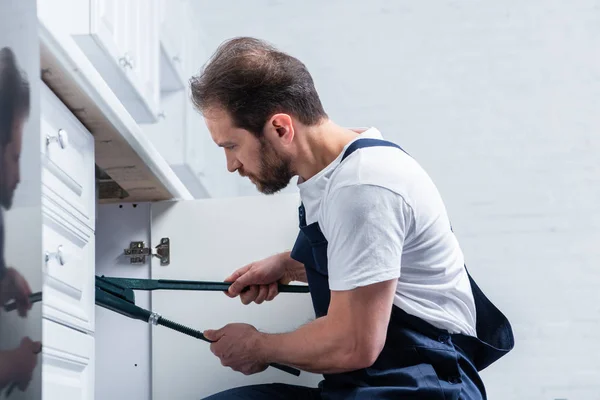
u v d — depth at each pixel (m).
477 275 3.50
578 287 3.47
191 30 3.35
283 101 1.54
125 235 2.10
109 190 2.15
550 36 3.64
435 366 1.52
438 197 1.58
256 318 2.03
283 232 2.07
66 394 1.43
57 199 1.46
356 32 3.70
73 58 1.43
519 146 3.57
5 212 1.12
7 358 1.08
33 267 1.14
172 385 2.02
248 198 2.10
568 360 3.44
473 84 3.62
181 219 2.10
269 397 1.64
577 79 3.60
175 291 2.06
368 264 1.44
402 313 1.53
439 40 3.66
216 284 1.85
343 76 3.67
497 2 3.67
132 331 2.06
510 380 3.45
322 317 1.52
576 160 3.55
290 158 1.57
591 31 3.63
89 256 1.62
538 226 3.52
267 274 1.86
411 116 3.62
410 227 1.51
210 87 1.56
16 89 1.16
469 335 1.59
